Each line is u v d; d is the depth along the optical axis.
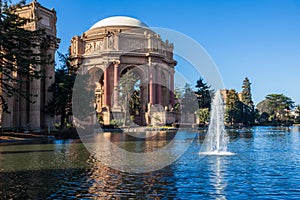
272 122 137.25
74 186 11.38
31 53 35.62
